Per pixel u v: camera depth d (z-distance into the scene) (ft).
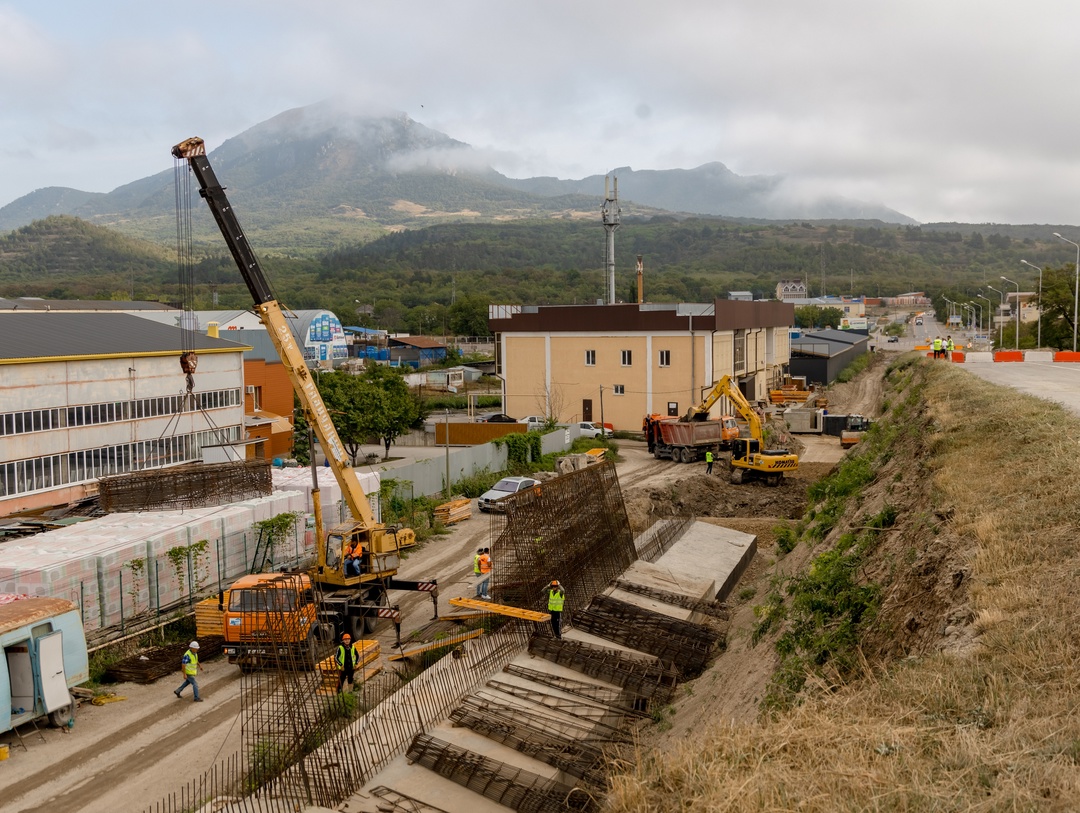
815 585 58.65
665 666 65.16
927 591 44.32
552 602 69.51
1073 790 23.88
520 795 43.09
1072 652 31.42
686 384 221.66
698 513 142.82
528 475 162.71
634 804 31.07
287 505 101.09
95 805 49.24
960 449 71.51
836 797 26.12
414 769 47.32
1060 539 41.39
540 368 236.02
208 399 147.84
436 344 417.49
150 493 96.63
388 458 192.03
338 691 60.49
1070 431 63.87
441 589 94.53
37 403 113.50
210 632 74.08
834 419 225.15
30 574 67.41
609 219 278.87
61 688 58.85
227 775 52.19
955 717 29.71
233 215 82.79
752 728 33.14
